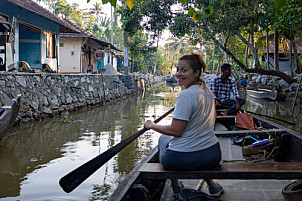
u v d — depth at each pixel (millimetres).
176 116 2359
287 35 17109
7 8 12914
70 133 7676
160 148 2680
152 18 15211
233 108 6070
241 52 25766
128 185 2184
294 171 2299
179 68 2521
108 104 15477
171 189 2988
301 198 2377
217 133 4414
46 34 17484
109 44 25375
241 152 4348
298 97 15078
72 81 12977
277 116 10961
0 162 5195
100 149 6152
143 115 11117
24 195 3818
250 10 13117
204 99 2436
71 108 12039
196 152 2391
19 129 7938
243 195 2838
